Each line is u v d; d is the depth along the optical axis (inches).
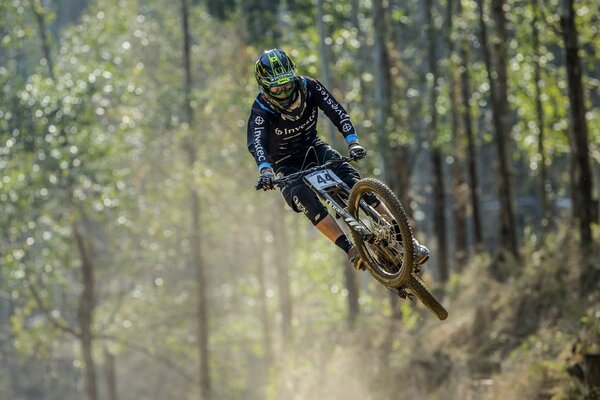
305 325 1457.9
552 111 1047.0
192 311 1430.9
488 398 630.5
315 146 367.2
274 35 1251.2
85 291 1249.4
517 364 653.3
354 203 339.9
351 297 1128.2
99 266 1334.9
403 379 807.1
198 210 1378.0
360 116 1117.7
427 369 754.8
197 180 1280.8
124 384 1768.0
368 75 1171.3
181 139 1339.8
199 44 1493.6
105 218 1270.9
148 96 1413.6
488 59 896.3
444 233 1052.5
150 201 1370.6
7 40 1238.9
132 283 1460.4
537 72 945.5
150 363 1740.9
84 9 2138.3
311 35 1109.7
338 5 1114.1
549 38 949.8
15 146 1059.3
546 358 627.2
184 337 1424.7
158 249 1403.8
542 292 743.1
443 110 1133.7
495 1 877.2
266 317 1496.1
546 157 1067.3
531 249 875.4
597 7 930.7
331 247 1421.0
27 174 1061.8
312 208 350.3
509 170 903.1
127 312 1380.4
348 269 1131.9
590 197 719.7
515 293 772.6
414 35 1062.4
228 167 1348.4
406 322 929.5
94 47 1316.4
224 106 1235.2
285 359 1127.0
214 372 1509.6
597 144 992.9
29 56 1782.7
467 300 861.2
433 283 1039.6
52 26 2139.5
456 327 812.6
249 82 1253.7
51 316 1202.0
